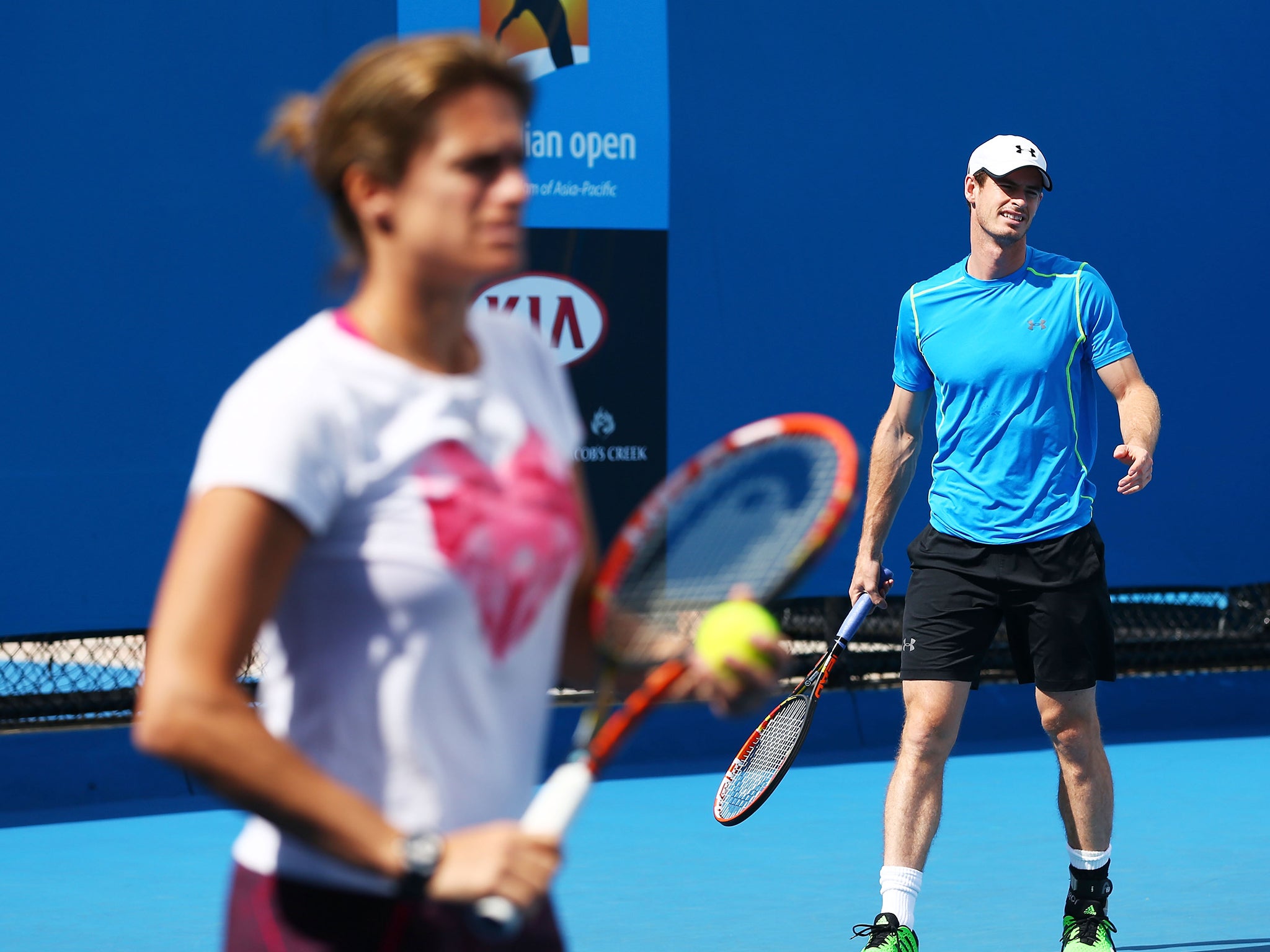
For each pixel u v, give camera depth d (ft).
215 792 18.58
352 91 20.25
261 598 18.84
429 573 19.76
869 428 92.43
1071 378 54.95
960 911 62.13
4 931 59.77
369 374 19.83
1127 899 63.98
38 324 78.13
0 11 76.84
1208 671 102.83
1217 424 98.12
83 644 84.28
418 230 20.10
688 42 88.69
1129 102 96.32
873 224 92.22
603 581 25.13
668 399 88.69
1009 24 94.17
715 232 89.40
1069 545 54.19
